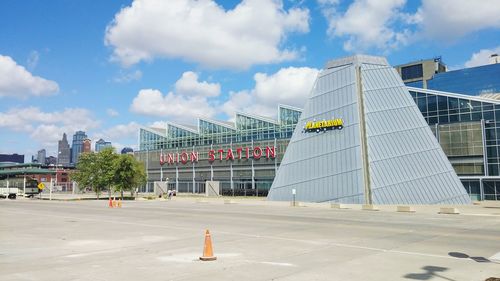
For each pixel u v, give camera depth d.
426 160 48.53
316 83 56.12
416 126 50.53
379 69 53.62
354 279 10.78
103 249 16.23
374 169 47.19
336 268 12.21
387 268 12.22
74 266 12.71
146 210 42.22
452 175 48.31
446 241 18.05
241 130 94.81
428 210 39.56
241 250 15.69
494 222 27.55
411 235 20.20
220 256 14.35
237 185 92.50
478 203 51.16
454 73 100.62
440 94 65.94
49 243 18.11
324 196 49.59
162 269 12.11
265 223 26.92
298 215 34.06
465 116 63.44
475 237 19.39
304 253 14.95
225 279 10.78
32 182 97.44
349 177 48.34
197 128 108.56
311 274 11.38
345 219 29.92
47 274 11.55
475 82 97.56
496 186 59.34
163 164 109.56
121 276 11.20
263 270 11.92
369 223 26.72
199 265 12.72
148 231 22.66
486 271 11.85
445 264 12.86
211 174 98.06
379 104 51.06
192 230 23.02
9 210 43.72
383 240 18.42
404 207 39.06
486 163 60.41
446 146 63.91
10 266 12.83
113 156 80.19
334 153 50.78
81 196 98.75
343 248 16.12
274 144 86.56
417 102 68.19
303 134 54.59
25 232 22.66
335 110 52.66
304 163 53.09
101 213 38.03
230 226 25.08
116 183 77.50
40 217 33.69
